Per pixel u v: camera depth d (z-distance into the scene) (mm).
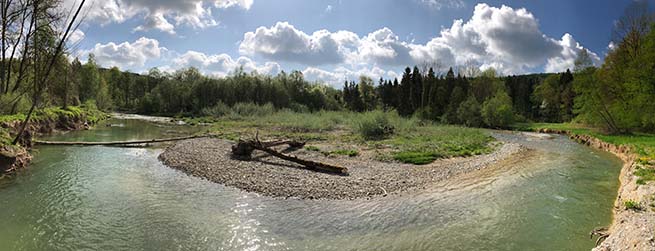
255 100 64188
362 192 12438
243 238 8617
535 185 13844
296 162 16922
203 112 59531
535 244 8391
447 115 52031
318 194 12156
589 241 8578
